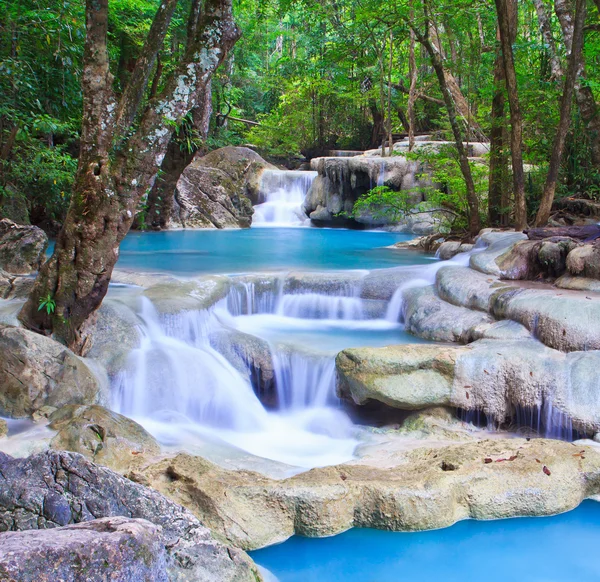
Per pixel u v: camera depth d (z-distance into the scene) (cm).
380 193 1397
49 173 1158
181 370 679
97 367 646
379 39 2014
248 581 354
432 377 623
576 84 1136
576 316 628
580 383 580
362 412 671
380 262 1155
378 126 2811
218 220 1902
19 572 247
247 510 452
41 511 347
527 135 1280
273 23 3278
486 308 748
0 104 1034
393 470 507
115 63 1680
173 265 1101
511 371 606
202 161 2155
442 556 446
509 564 438
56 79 1185
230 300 879
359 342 766
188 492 459
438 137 2241
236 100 3098
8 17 977
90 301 638
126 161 609
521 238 902
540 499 484
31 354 570
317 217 1977
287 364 724
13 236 948
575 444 542
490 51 1362
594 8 1281
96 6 584
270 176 2200
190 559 342
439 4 1273
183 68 614
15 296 759
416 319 809
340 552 449
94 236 614
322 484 470
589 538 468
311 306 902
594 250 722
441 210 1355
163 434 588
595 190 1150
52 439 499
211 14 613
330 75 2625
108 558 269
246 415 672
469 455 523
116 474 361
